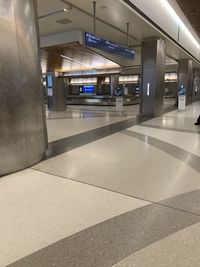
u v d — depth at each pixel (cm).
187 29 1423
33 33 396
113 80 2553
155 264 175
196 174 357
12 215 245
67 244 198
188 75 1941
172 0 898
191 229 217
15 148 368
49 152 486
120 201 273
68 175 356
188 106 1842
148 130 735
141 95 1169
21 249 193
